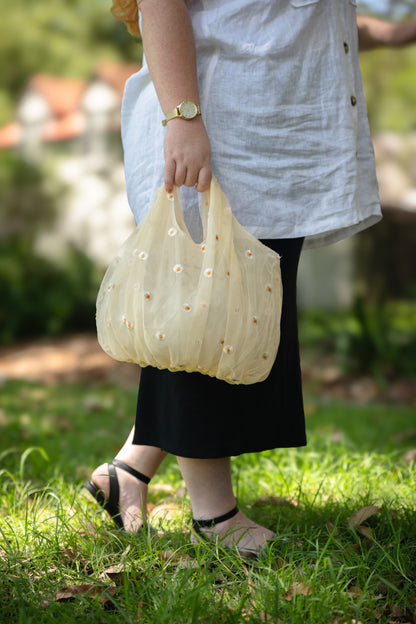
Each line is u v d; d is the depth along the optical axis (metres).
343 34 1.76
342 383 7.01
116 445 3.33
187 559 1.64
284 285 1.74
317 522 1.98
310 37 1.69
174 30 1.57
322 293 11.48
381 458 2.66
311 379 7.27
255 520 2.04
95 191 13.48
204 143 1.58
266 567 1.55
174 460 2.95
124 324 1.54
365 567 1.56
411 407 5.84
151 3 1.58
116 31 14.95
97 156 14.36
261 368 1.59
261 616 1.39
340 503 2.12
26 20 15.02
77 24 15.08
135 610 1.39
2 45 15.02
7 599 1.46
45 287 11.59
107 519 2.00
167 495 2.41
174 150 1.57
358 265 9.32
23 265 11.73
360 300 7.54
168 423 1.72
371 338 7.36
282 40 1.65
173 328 1.50
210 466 1.74
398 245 10.11
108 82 14.62
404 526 1.91
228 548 1.69
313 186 1.68
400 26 2.25
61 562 1.66
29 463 2.84
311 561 1.66
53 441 3.32
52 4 15.10
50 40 15.05
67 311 11.24
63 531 1.82
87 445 3.26
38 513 2.02
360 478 2.41
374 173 1.85
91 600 1.42
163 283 1.53
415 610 1.44
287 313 1.76
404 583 1.58
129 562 1.62
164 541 1.78
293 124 1.66
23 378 7.70
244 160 1.64
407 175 11.91
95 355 9.31
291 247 1.74
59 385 6.83
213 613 1.37
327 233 1.93
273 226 1.66
